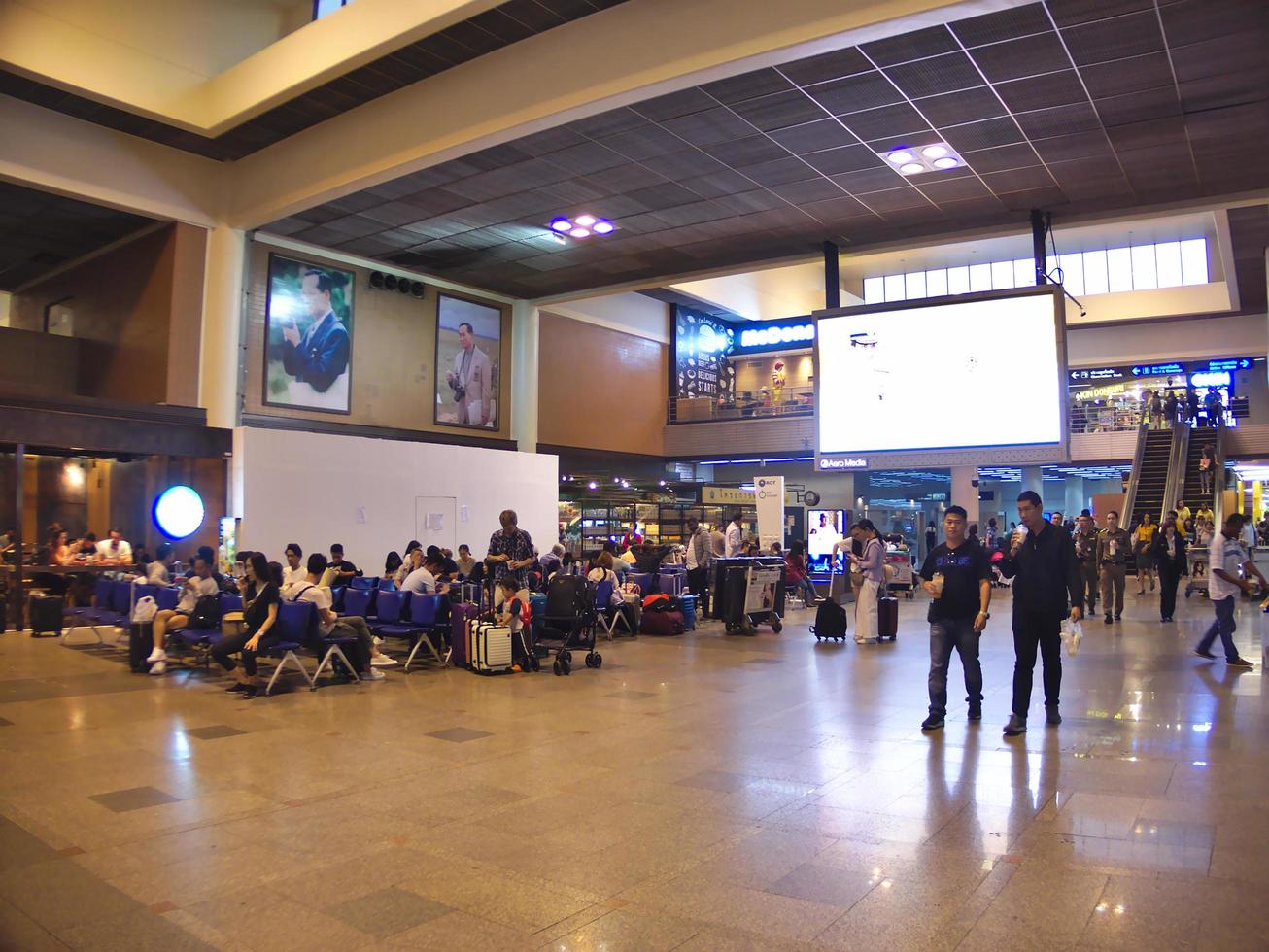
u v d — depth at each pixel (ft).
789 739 22.53
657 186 50.24
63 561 52.11
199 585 34.42
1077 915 11.75
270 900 12.75
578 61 39.70
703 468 106.63
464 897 12.78
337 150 49.62
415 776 19.29
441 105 44.52
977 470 101.71
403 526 58.44
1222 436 86.74
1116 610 46.80
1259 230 66.64
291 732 23.65
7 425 46.26
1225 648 32.24
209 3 51.55
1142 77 36.88
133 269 59.31
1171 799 16.70
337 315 64.64
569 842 15.02
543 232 59.11
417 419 70.13
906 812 16.34
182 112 50.21
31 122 48.06
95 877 13.66
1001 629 46.39
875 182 49.08
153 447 51.49
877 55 35.42
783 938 11.27
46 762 20.72
